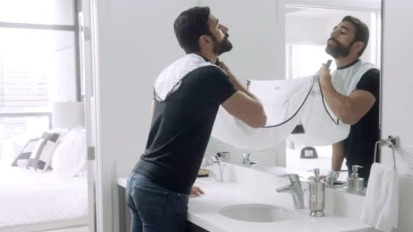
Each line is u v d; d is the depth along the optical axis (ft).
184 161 5.63
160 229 5.65
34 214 11.60
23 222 11.48
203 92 5.55
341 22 6.18
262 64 7.95
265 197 7.27
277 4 7.57
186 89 5.60
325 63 6.48
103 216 8.95
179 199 5.66
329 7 6.41
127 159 9.10
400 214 5.20
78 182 12.40
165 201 5.57
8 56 17.15
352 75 5.99
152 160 5.74
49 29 17.71
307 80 6.86
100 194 9.00
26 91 17.57
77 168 12.87
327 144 6.43
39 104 17.81
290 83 7.22
